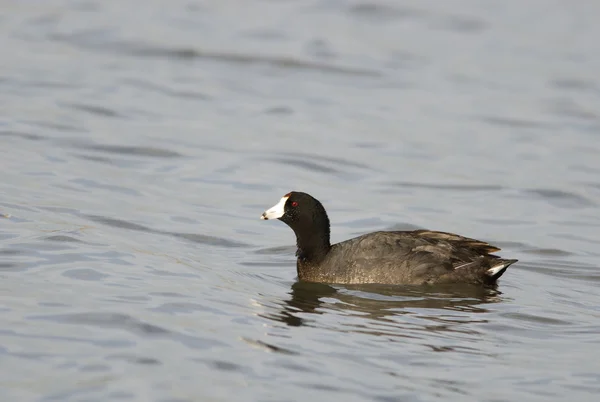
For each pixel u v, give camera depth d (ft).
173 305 40.81
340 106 86.22
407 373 35.19
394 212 60.64
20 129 71.41
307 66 98.22
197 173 66.08
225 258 50.24
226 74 94.27
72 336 36.27
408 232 48.01
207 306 41.24
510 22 117.60
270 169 68.33
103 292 41.73
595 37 112.06
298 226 47.80
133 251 48.73
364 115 83.76
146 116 78.84
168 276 45.16
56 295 40.75
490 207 62.69
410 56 103.60
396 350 37.47
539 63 102.37
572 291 46.65
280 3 123.24
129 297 41.32
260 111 83.35
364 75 96.37
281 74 95.55
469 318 41.86
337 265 47.09
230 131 76.84
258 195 62.69
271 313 41.24
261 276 47.67
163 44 101.55
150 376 33.22
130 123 76.33
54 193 57.98
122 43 100.99
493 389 34.09
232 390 32.68
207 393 32.30
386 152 73.92
